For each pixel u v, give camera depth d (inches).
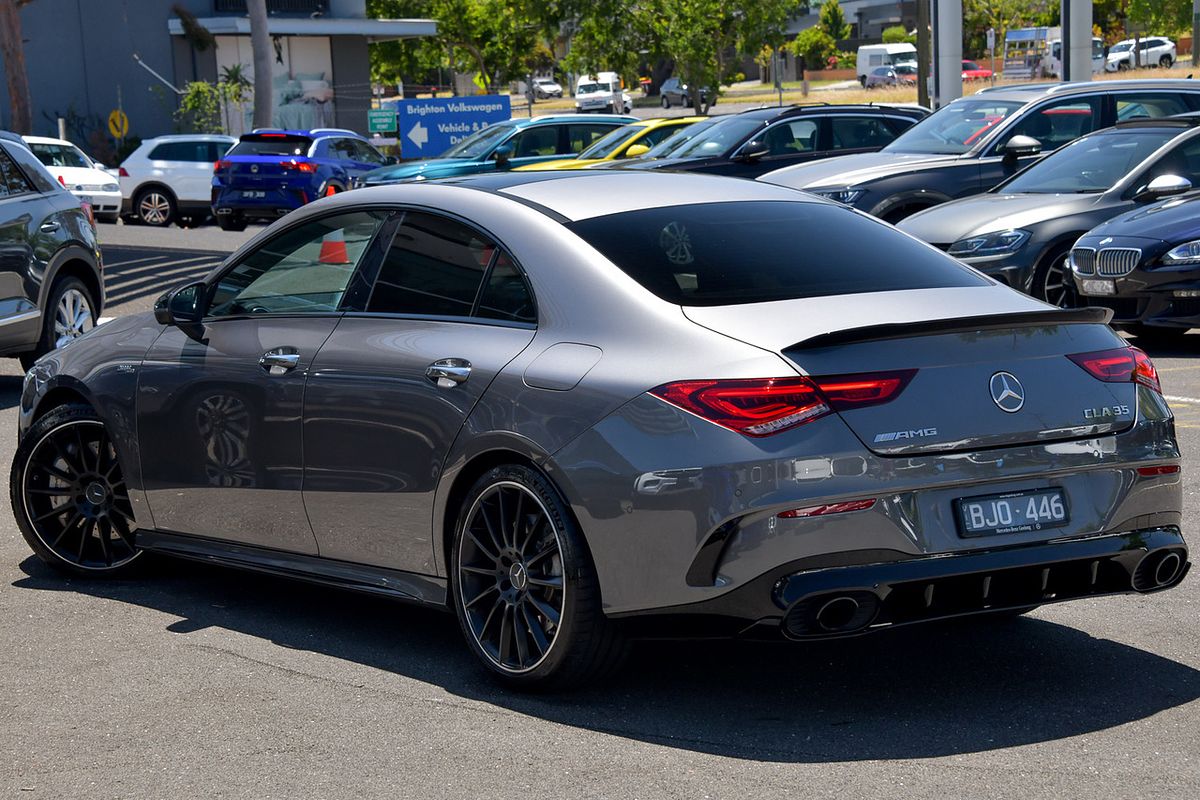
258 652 197.8
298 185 971.3
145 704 177.8
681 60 1702.8
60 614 217.9
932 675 181.8
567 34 1834.4
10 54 1290.6
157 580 237.0
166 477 221.5
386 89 2930.6
